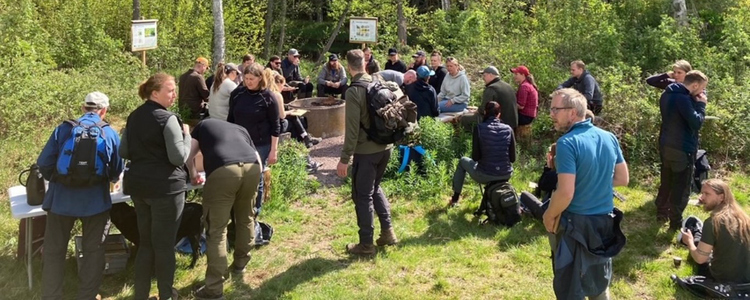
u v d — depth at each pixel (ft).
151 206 12.86
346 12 62.23
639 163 24.18
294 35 78.43
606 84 28.19
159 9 54.24
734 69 33.71
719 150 25.31
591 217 10.98
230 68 21.04
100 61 43.73
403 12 59.31
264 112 16.78
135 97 35.68
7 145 25.16
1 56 32.50
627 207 20.65
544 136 27.89
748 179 23.44
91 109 13.51
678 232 18.11
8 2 38.63
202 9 55.72
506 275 15.72
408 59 44.91
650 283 15.31
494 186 18.94
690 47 36.52
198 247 15.89
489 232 18.44
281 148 23.49
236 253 15.52
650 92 27.30
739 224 13.89
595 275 11.21
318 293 14.62
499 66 36.81
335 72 35.76
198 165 16.26
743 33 35.78
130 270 15.62
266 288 14.93
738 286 13.99
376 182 16.87
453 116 27.14
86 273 13.39
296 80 37.70
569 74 33.37
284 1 66.74
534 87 26.27
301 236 18.25
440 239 17.98
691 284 14.70
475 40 44.60
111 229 18.03
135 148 12.77
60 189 13.01
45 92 30.32
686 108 17.31
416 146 23.71
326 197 21.67
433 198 21.17
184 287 14.93
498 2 49.90
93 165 12.79
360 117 15.46
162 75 12.92
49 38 44.86
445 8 63.52
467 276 15.61
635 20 43.11
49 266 13.24
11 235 17.57
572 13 42.52
